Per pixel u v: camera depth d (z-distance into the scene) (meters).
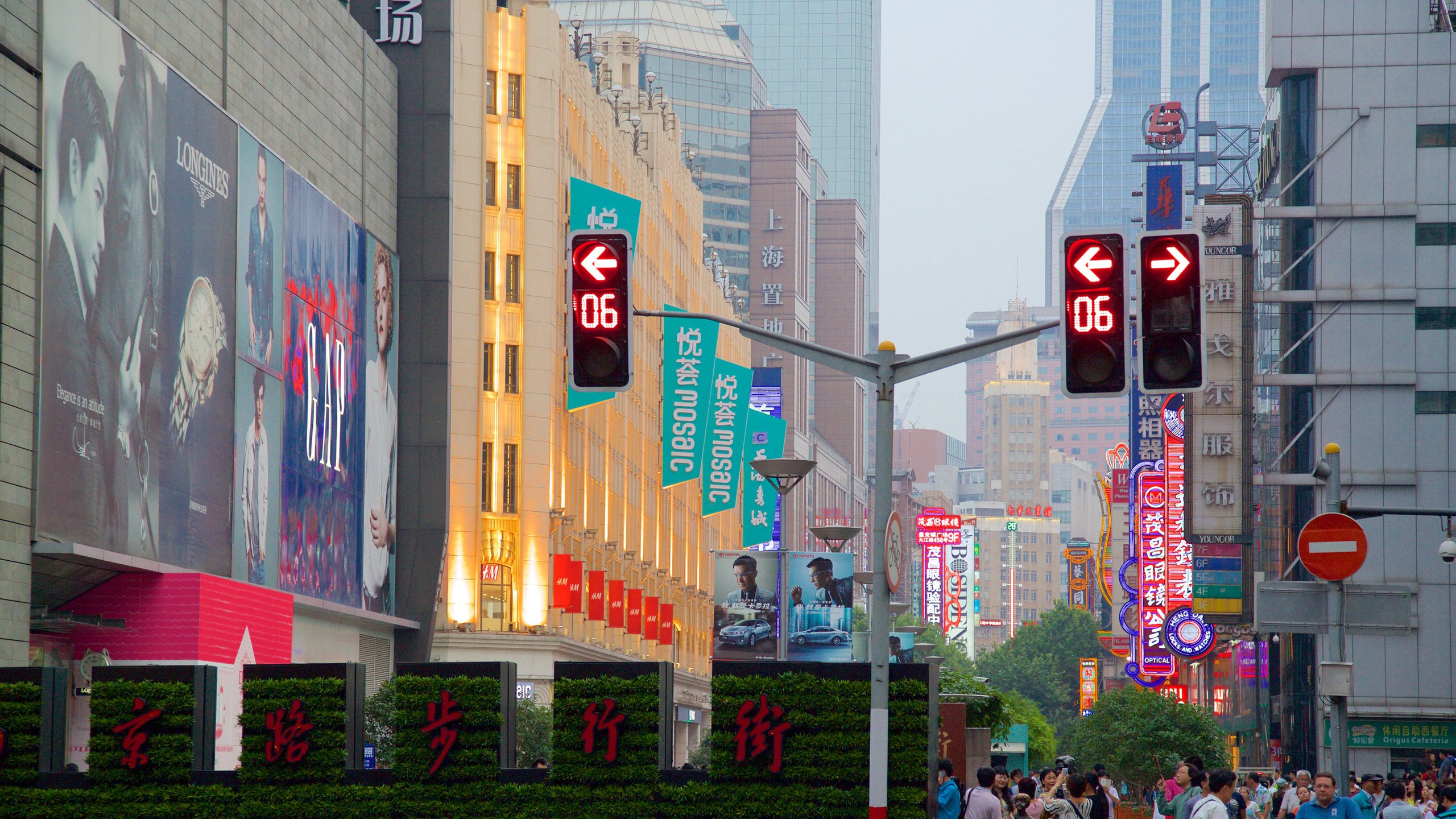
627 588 86.38
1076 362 16.69
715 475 83.00
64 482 38.00
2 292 35.69
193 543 45.03
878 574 22.16
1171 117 127.31
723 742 24.44
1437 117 73.00
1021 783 26.61
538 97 71.25
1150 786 83.56
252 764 25.44
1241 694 106.25
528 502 69.00
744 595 53.28
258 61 51.62
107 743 25.38
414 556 64.44
